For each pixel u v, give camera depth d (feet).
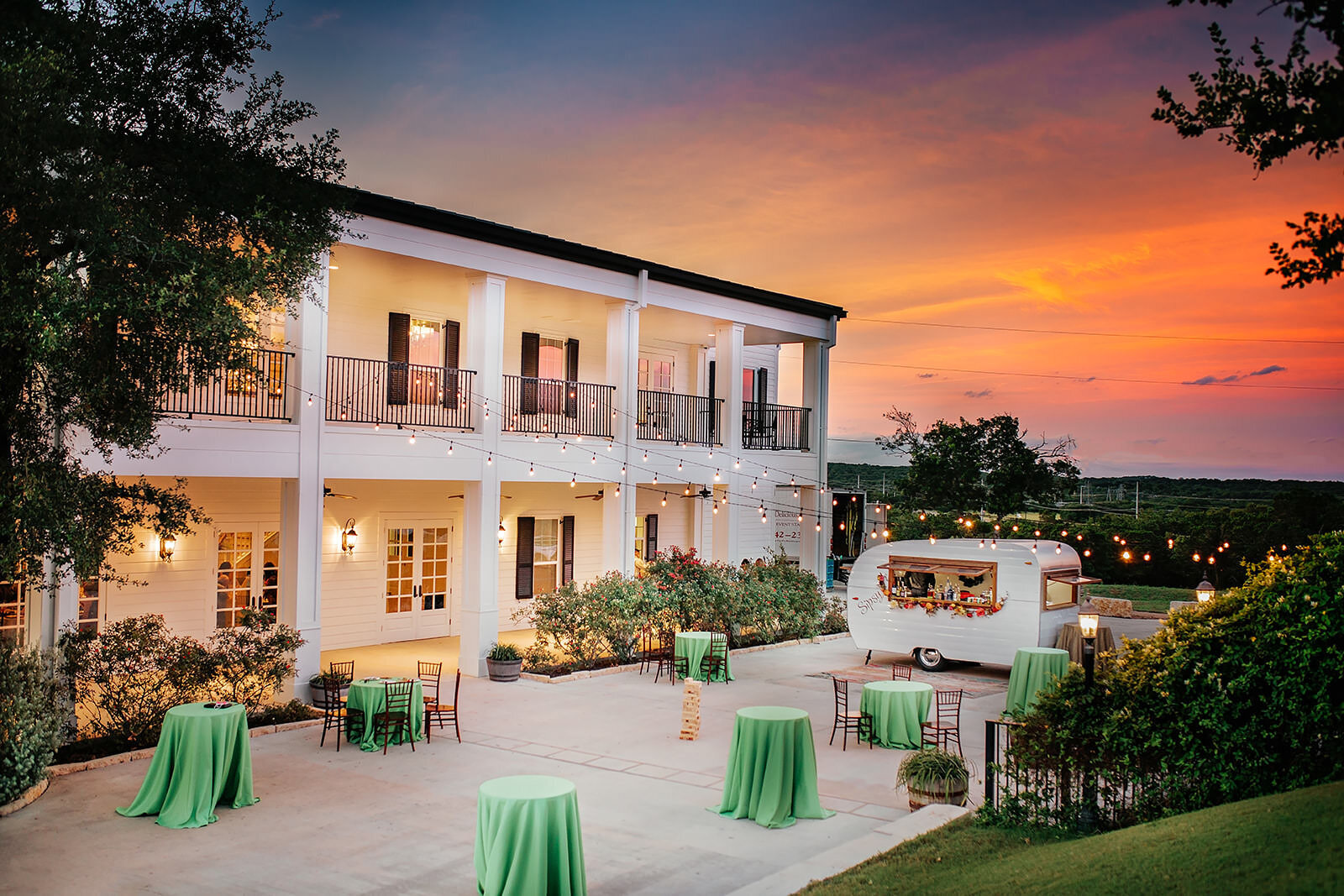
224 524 57.41
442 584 71.67
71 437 38.37
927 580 65.36
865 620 63.00
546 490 77.10
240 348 32.65
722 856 29.12
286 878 27.02
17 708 33.06
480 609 56.75
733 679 56.95
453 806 33.32
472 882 26.86
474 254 56.44
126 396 30.81
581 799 34.53
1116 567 107.65
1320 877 17.94
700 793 35.37
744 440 87.51
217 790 31.94
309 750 40.42
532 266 59.72
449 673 57.57
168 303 29.86
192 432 44.73
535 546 76.95
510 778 26.30
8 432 30.60
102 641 39.78
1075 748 28.96
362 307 62.85
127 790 34.53
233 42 34.42
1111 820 28.73
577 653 59.36
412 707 41.39
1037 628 57.36
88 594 51.62
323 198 36.06
